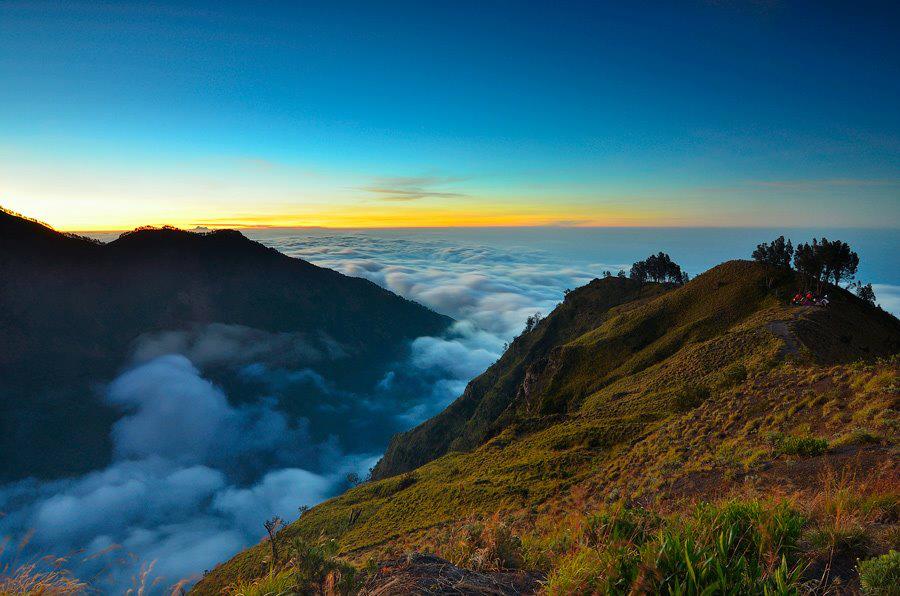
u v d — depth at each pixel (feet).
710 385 151.43
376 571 11.92
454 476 201.87
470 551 14.60
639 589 9.53
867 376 63.31
